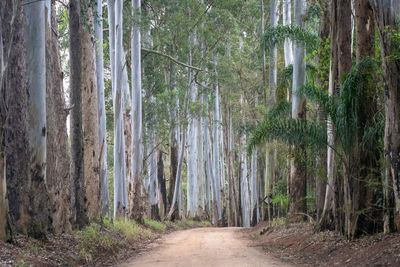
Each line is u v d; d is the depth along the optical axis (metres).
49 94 13.01
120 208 23.11
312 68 21.27
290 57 26.12
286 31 19.08
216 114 42.62
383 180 12.42
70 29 14.87
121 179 23.33
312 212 19.69
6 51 11.12
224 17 34.91
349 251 11.25
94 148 18.66
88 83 18.88
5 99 10.05
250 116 32.34
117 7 23.77
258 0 36.22
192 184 44.84
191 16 34.50
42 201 11.61
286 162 20.47
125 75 28.52
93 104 18.92
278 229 19.70
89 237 13.83
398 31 10.90
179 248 16.14
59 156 14.00
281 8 37.06
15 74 11.38
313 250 12.84
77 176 15.46
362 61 11.87
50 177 12.91
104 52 30.89
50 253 10.62
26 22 11.47
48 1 13.02
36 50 11.51
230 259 11.97
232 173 44.31
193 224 41.47
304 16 20.27
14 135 11.36
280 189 23.41
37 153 11.59
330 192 14.58
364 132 12.02
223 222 47.22
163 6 32.91
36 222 11.38
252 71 33.09
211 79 36.22
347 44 13.39
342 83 12.54
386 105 10.98
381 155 12.45
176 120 34.91
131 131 28.75
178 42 33.88
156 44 34.16
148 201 33.91
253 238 20.38
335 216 13.73
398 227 10.89
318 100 13.34
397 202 10.84
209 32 35.31
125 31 30.50
